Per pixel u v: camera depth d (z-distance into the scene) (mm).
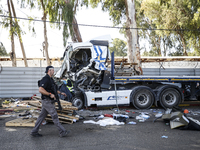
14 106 9258
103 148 4016
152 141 4480
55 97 4777
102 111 8477
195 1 21391
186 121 5492
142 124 6176
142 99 9008
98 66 8445
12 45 15477
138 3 28703
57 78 9414
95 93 8609
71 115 6523
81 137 4762
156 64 19859
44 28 15125
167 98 9188
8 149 3957
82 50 8961
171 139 4633
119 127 5773
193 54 32812
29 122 5902
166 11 25109
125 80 8922
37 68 13727
